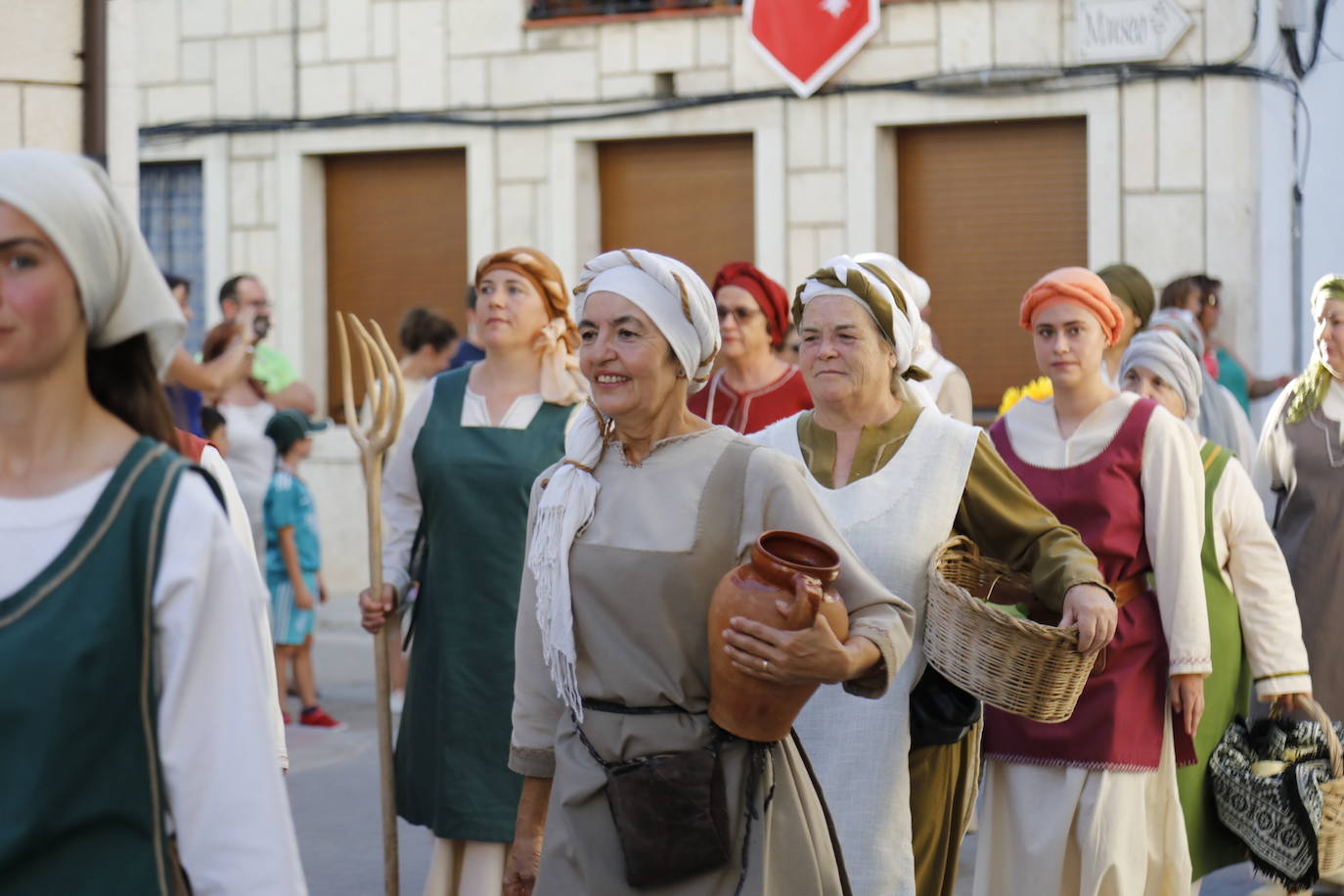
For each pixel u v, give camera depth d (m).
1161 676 4.59
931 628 3.96
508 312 5.12
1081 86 11.28
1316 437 5.96
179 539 2.07
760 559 2.98
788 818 3.09
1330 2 10.99
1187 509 4.58
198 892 2.09
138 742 2.06
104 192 2.12
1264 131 10.99
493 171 12.63
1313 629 5.91
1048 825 4.55
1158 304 11.21
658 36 12.20
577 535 3.17
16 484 2.09
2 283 2.04
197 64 13.26
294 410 9.62
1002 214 11.68
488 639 5.04
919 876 4.13
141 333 2.19
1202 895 6.00
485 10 12.58
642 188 12.47
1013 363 11.70
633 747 3.07
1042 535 4.04
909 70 11.62
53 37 6.20
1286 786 4.73
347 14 12.88
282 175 13.09
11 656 2.01
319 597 9.05
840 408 4.19
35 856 2.02
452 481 5.09
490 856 5.07
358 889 6.02
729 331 6.30
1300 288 11.09
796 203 11.94
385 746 5.26
